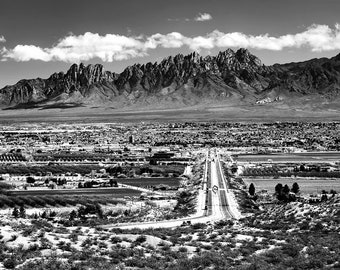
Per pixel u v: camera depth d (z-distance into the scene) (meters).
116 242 89.44
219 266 72.69
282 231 109.38
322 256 76.62
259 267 71.00
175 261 76.56
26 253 75.88
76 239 89.56
